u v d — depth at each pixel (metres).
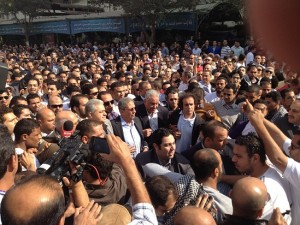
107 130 4.85
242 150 3.08
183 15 23.80
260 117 3.08
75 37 32.00
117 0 25.03
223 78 7.20
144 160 3.84
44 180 1.68
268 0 0.31
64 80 10.55
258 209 2.28
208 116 5.51
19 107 5.09
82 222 1.84
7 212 1.55
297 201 2.96
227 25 22.42
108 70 11.91
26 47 31.47
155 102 5.60
